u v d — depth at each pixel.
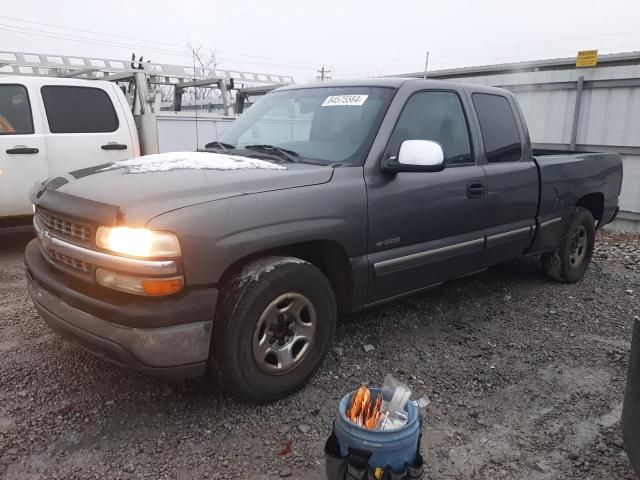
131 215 2.56
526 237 4.67
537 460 2.64
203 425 2.86
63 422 2.85
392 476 2.16
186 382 3.27
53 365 3.44
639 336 2.23
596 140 9.37
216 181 2.86
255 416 2.95
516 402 3.16
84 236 2.76
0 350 3.63
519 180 4.45
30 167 6.11
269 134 3.93
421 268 3.73
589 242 5.51
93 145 6.55
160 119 7.93
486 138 4.27
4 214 6.05
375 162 3.39
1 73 7.75
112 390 3.17
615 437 2.83
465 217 3.98
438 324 4.27
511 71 10.37
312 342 3.13
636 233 8.77
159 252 2.52
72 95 6.48
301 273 2.98
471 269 4.24
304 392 3.19
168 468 2.52
